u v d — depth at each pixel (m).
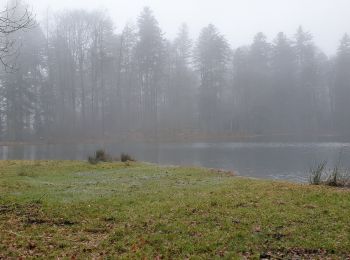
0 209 12.98
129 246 9.63
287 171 32.72
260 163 38.06
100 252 9.24
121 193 15.98
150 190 16.72
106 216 12.25
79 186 18.00
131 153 49.09
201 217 11.84
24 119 77.00
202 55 86.88
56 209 13.10
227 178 21.02
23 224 11.51
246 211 12.39
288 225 11.05
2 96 72.75
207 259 8.73
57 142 67.88
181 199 14.38
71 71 78.94
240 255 9.00
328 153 45.88
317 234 10.30
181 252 9.20
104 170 25.28
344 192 15.35
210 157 43.91
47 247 9.62
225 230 10.66
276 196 14.62
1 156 47.16
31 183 18.50
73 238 10.31
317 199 14.02
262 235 10.27
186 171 24.33
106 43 80.19
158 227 11.00
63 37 79.69
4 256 9.01
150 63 81.38
